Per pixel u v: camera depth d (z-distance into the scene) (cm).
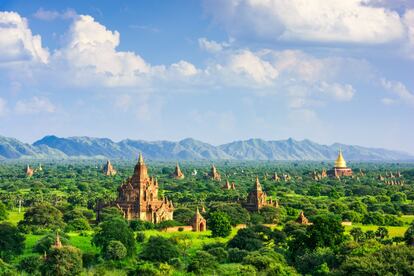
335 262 16400
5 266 15825
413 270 14000
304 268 16688
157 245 17588
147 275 15662
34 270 15912
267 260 16288
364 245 16712
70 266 15800
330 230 18300
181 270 16450
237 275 15350
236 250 17975
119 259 17200
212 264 16388
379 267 14262
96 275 15775
